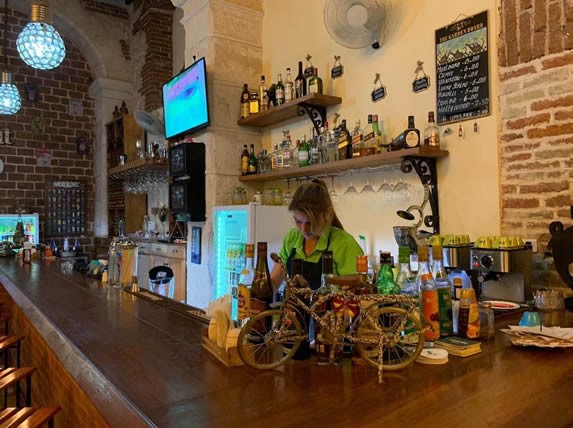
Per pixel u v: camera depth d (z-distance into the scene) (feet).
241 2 13.42
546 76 7.16
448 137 8.47
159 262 16.05
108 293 7.06
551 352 3.85
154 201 19.19
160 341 4.27
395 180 9.55
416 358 3.39
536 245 7.19
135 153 19.30
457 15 8.38
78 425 4.83
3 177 19.56
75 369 3.75
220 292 12.29
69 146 21.24
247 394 2.93
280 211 11.78
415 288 4.29
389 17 9.67
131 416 2.69
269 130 13.57
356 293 3.57
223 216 12.38
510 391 2.97
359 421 2.52
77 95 21.48
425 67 8.95
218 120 13.01
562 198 6.93
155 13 18.98
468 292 4.34
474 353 3.80
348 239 6.33
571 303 6.40
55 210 20.77
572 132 6.85
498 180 7.70
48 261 12.13
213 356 3.76
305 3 12.12
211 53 12.94
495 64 7.80
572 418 2.60
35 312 5.90
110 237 20.06
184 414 2.64
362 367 3.43
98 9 20.62
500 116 7.72
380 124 9.87
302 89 11.51
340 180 10.94
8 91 15.81
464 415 2.60
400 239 7.59
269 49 13.52
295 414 2.62
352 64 10.62
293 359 3.60
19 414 4.54
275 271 6.23
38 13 11.14
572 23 6.88
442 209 8.54
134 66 21.01
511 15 7.57
